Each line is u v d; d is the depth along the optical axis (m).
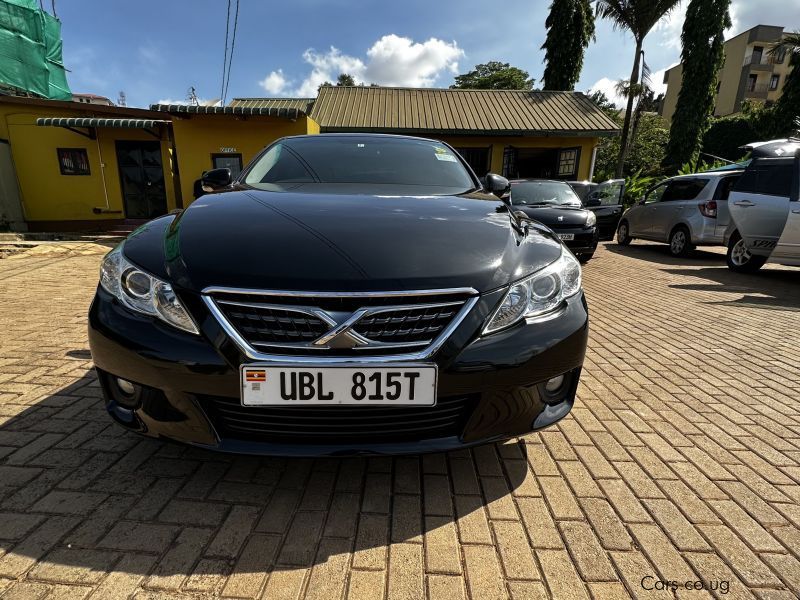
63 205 11.88
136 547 1.50
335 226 1.79
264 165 2.80
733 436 2.33
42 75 12.73
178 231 1.83
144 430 1.68
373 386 1.52
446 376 1.56
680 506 1.79
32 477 1.83
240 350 1.51
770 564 1.52
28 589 1.33
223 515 1.66
